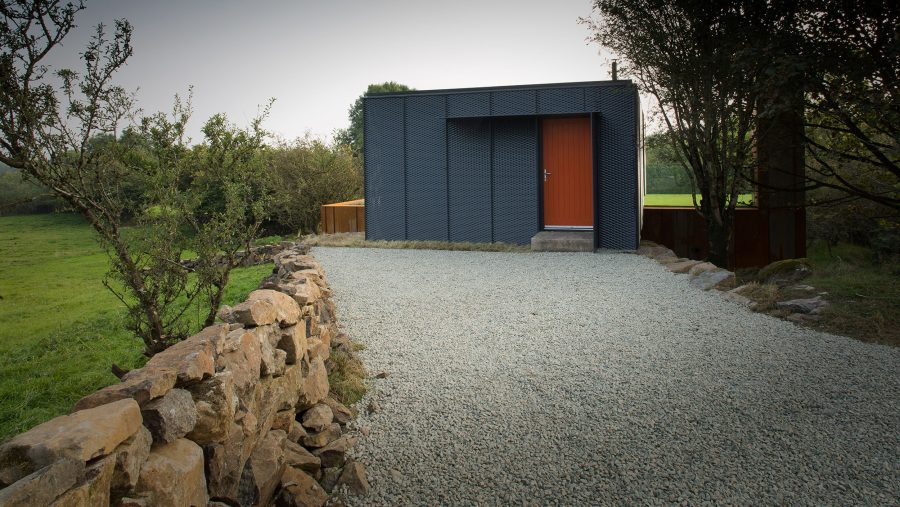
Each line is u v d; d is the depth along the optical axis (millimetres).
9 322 8492
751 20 10016
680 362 5680
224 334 3104
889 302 7422
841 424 4301
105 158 4113
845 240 16109
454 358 5938
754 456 3863
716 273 9250
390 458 3904
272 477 3064
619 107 13031
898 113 7871
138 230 4500
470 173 14281
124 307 8859
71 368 5684
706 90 11711
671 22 11703
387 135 14781
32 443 1629
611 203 13297
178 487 2127
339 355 5562
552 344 6348
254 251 13445
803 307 7309
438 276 10492
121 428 1878
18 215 32500
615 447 4016
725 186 12516
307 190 21266
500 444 4082
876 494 3416
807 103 8797
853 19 8141
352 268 11492
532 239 13195
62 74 3838
